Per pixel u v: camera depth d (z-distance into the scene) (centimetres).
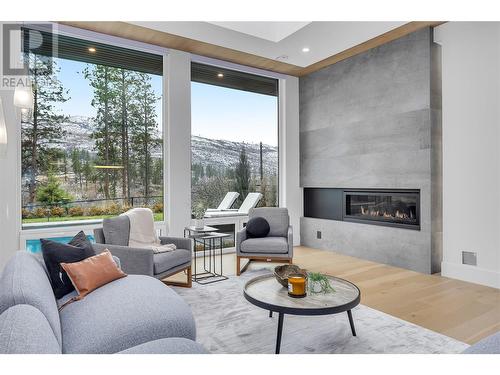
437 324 252
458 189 378
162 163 459
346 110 496
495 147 348
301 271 258
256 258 394
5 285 150
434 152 396
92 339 149
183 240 353
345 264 443
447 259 387
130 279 225
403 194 427
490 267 351
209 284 357
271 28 409
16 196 357
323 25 370
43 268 211
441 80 400
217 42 418
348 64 494
